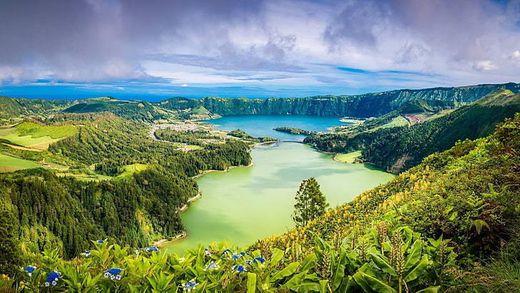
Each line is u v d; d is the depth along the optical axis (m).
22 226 89.94
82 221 102.88
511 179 10.52
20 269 5.23
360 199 33.72
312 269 5.57
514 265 5.63
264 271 5.29
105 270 5.25
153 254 5.60
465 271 5.93
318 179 146.75
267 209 110.12
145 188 124.38
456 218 8.47
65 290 5.02
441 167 27.77
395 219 10.57
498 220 7.47
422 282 5.13
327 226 29.61
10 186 99.38
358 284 4.91
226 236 91.31
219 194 130.88
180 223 102.62
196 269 5.38
